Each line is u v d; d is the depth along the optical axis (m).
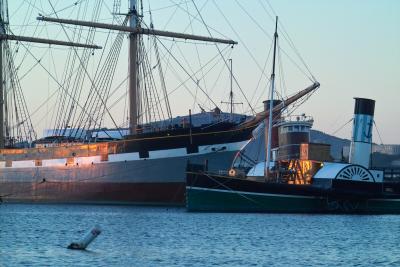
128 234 101.25
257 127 157.12
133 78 173.12
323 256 83.00
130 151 161.38
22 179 183.12
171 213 136.62
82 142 178.25
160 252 83.19
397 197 144.38
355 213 141.50
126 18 175.12
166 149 156.88
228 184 135.88
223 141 154.62
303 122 199.75
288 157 196.00
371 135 153.62
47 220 124.75
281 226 113.38
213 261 77.31
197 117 169.38
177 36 174.88
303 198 137.75
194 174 136.62
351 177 139.25
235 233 103.00
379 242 97.06
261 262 77.44
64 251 83.12
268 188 136.62
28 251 82.94
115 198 164.12
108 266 72.88
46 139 193.00
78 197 170.50
